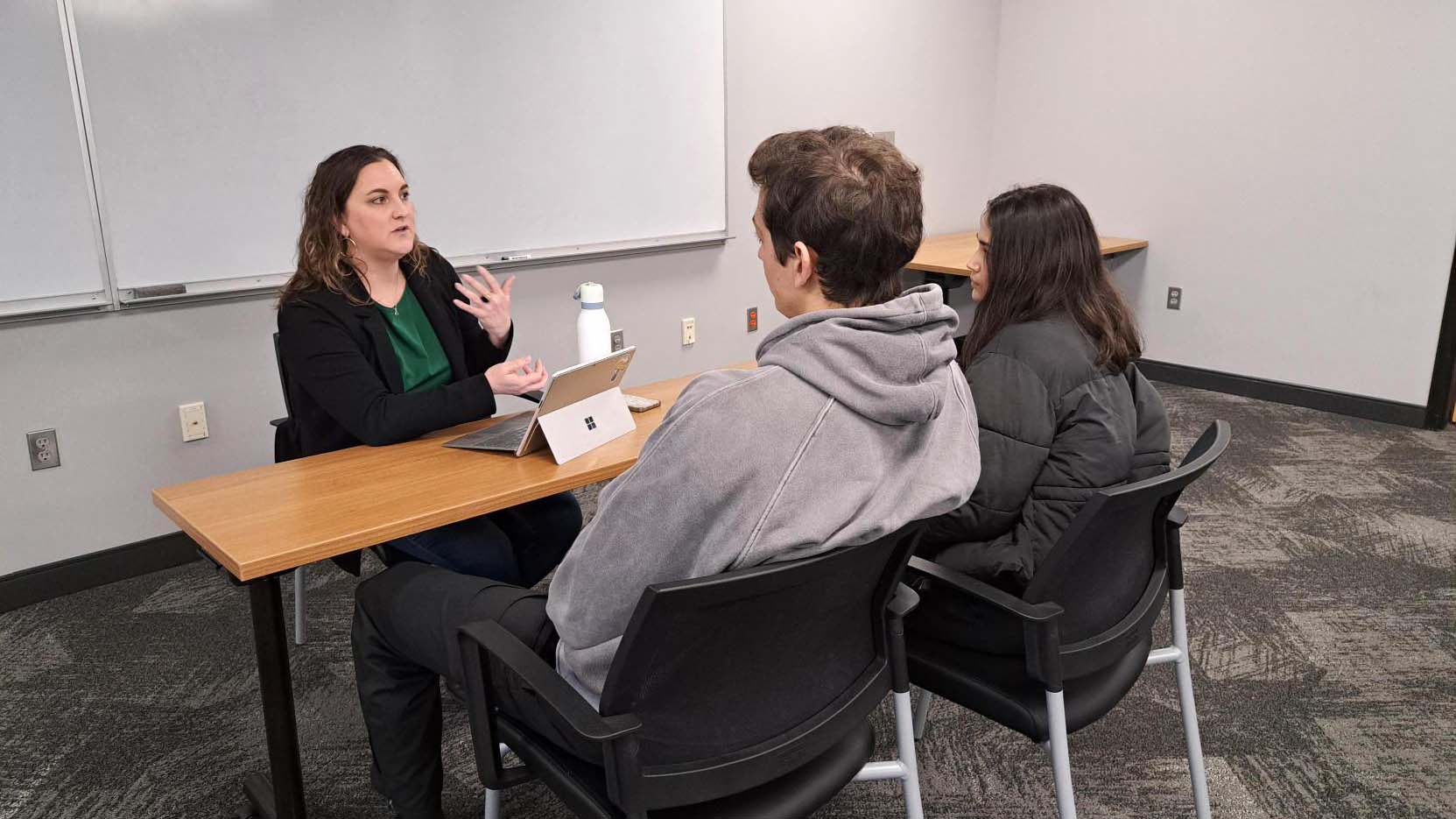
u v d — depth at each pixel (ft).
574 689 3.33
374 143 9.86
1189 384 15.52
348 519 4.68
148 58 8.39
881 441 3.30
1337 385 13.99
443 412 5.87
